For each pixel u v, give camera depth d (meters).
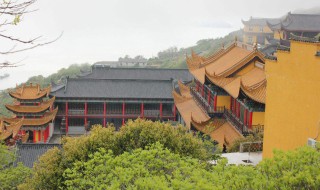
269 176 13.30
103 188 17.06
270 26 116.94
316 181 11.90
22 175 27.75
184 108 62.16
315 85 22.50
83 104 80.94
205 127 44.31
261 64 46.41
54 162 25.11
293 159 13.38
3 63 8.17
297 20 104.06
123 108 81.38
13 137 50.59
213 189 12.09
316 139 22.28
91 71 101.19
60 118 80.75
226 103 49.19
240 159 34.34
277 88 26.44
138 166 16.55
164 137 26.52
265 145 28.08
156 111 82.88
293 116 24.56
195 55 65.75
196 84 63.66
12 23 8.04
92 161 18.86
